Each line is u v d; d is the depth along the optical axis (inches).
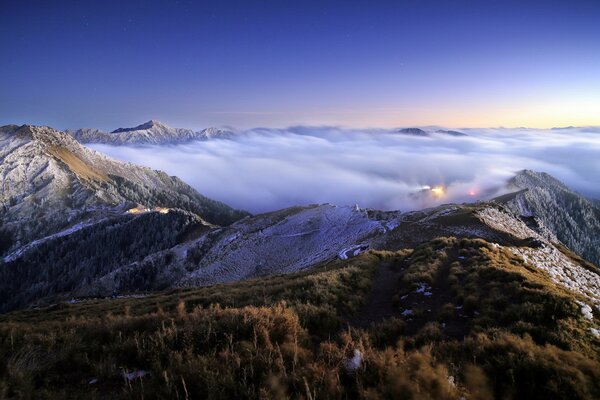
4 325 481.4
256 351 323.9
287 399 250.8
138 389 271.9
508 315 465.4
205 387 267.7
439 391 262.8
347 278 792.9
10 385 274.7
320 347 362.3
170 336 363.9
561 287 631.8
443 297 626.8
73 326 487.2
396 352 348.5
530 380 300.5
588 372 311.3
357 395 269.6
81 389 289.4
